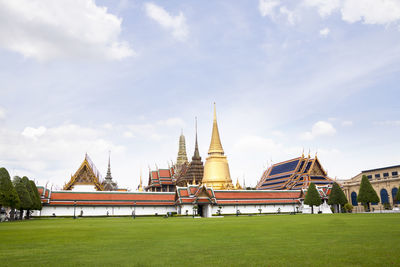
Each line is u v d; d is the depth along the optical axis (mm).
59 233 33188
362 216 62375
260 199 107750
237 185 135250
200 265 15445
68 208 99688
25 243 24500
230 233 30688
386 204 102500
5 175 69500
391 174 115938
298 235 27219
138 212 104938
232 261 16203
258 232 31062
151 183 170750
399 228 31703
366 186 95375
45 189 100188
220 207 102625
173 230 35969
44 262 16641
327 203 111188
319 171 133125
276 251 18891
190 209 99938
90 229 38938
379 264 14891
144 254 18719
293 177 135250
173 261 16500
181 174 156750
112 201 103375
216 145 134875
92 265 15766
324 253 17828
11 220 72750
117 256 18172
